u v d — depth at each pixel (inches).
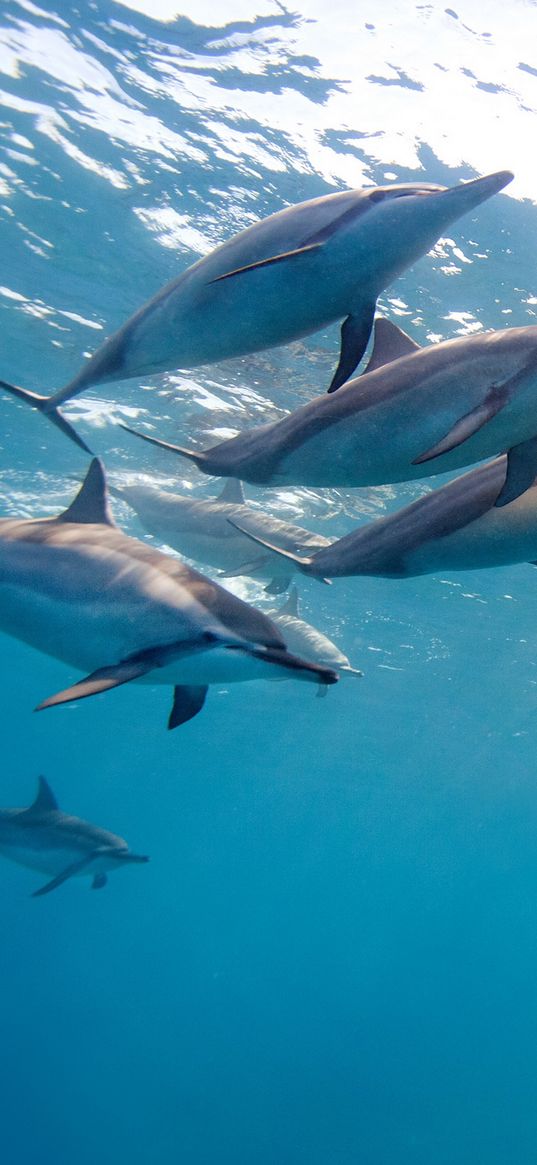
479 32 313.0
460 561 141.3
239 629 126.0
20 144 331.3
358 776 2138.3
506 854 3211.1
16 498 704.4
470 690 1250.6
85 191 352.2
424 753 1755.7
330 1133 1397.6
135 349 137.4
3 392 506.6
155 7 291.4
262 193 357.4
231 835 3624.5
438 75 324.8
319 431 137.0
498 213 363.3
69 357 469.4
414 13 303.7
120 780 2662.4
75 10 289.0
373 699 1332.4
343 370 120.6
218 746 1844.2
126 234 373.4
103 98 319.0
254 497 601.3
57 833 483.8
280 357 419.8
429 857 3651.6
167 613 129.4
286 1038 2422.5
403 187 113.8
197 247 377.7
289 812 2923.2
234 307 123.2
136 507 408.5
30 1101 1955.0
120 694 1385.3
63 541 144.0
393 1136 1374.3
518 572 739.4
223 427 514.9
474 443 125.0
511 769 1806.1
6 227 370.9
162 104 324.2
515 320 428.5
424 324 427.8
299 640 461.7
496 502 122.7
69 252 384.8
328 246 113.7
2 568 143.7
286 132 337.1
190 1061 2169.0
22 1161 1571.1
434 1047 2249.0
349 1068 1897.1
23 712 1658.5
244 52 311.1
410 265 117.8
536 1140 1357.0
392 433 129.9
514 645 1004.6
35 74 307.0
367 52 315.9
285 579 344.5
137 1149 1460.4
